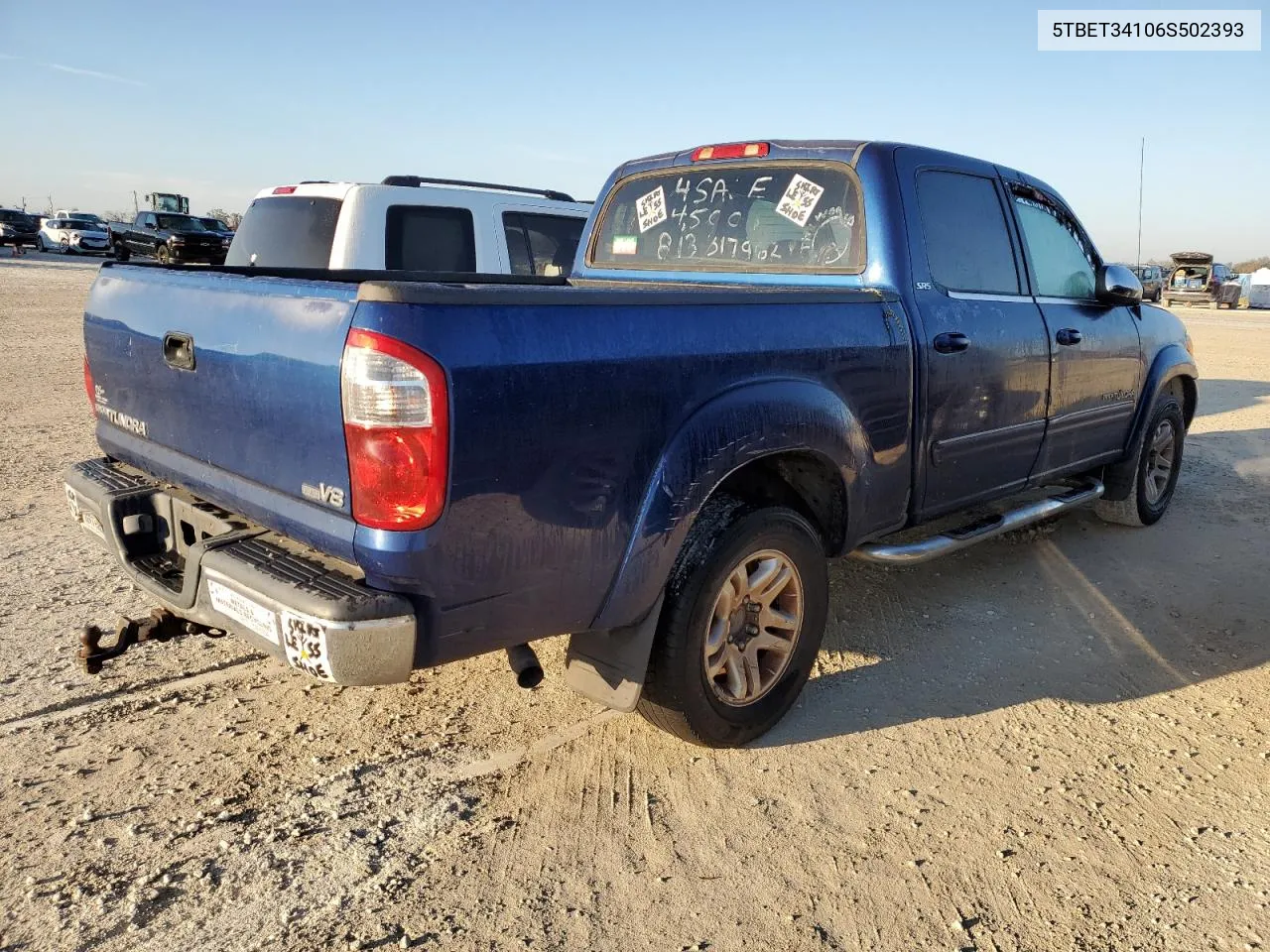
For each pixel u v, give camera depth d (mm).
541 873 2660
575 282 4988
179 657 3895
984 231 4242
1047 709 3656
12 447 7543
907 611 4582
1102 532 5863
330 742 3311
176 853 2695
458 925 2453
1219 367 15195
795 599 3402
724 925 2475
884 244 3740
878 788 3109
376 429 2266
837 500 3514
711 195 4391
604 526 2672
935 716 3594
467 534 2385
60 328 15859
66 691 3580
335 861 2684
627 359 2660
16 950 2318
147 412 3205
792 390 3143
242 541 2736
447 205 7051
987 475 4277
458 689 3723
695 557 2979
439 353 2275
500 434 2387
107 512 3164
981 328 4027
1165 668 4016
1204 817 2975
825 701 3697
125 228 33969
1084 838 2857
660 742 3371
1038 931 2469
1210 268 36125
